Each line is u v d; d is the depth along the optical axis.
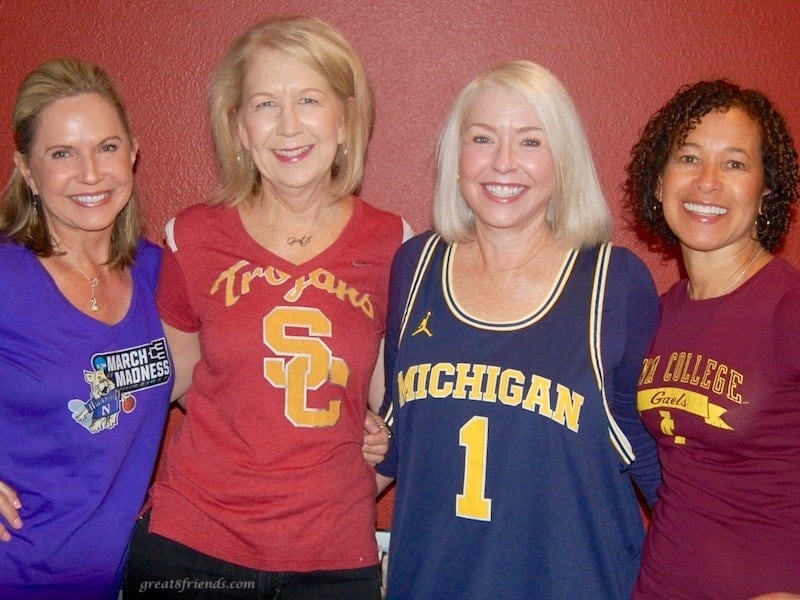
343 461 2.02
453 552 1.86
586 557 1.84
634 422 1.98
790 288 1.75
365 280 2.08
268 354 1.99
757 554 1.73
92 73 2.02
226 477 1.99
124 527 2.08
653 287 1.94
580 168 1.91
